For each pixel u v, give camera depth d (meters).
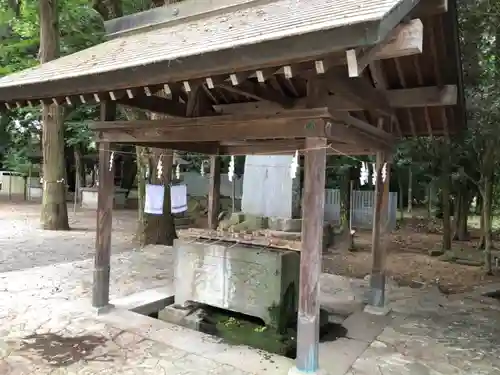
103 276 5.22
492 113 7.99
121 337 4.47
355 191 16.09
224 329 5.11
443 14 3.98
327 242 12.20
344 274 8.99
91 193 20.41
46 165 12.89
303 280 3.64
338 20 2.55
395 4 2.58
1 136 22.48
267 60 2.80
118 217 17.33
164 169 10.85
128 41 5.33
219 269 5.19
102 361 3.91
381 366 4.01
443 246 11.55
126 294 6.07
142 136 4.84
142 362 3.92
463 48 7.95
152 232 10.88
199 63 3.08
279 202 10.77
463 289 7.95
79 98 4.48
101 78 3.71
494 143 8.78
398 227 17.23
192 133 4.47
